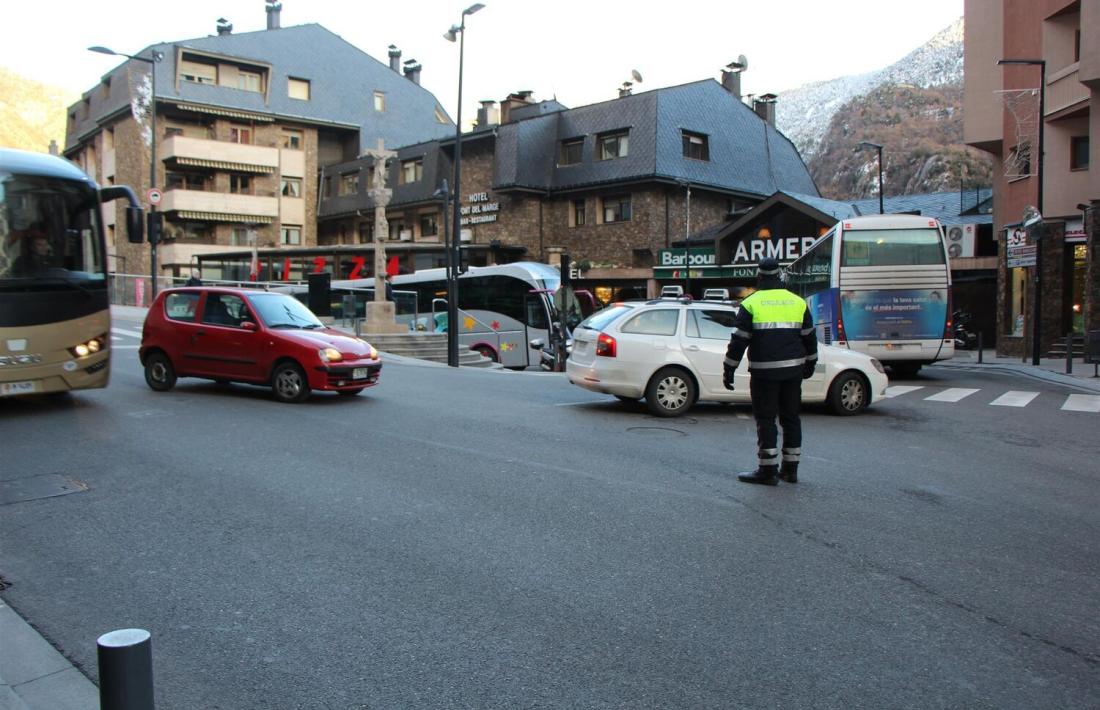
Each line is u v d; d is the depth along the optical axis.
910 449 9.02
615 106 40.12
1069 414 12.06
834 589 4.62
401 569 4.86
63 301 9.97
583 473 7.38
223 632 4.01
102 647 2.26
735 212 41.53
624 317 11.27
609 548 5.28
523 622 4.12
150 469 7.30
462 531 5.59
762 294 7.10
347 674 3.59
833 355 11.70
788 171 46.59
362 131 55.53
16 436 8.69
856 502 6.55
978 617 4.27
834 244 18.36
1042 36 23.84
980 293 33.53
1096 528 5.96
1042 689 3.52
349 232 51.84
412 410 10.97
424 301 29.03
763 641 3.94
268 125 51.88
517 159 40.31
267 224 51.31
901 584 4.73
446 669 3.64
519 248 40.69
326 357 11.31
